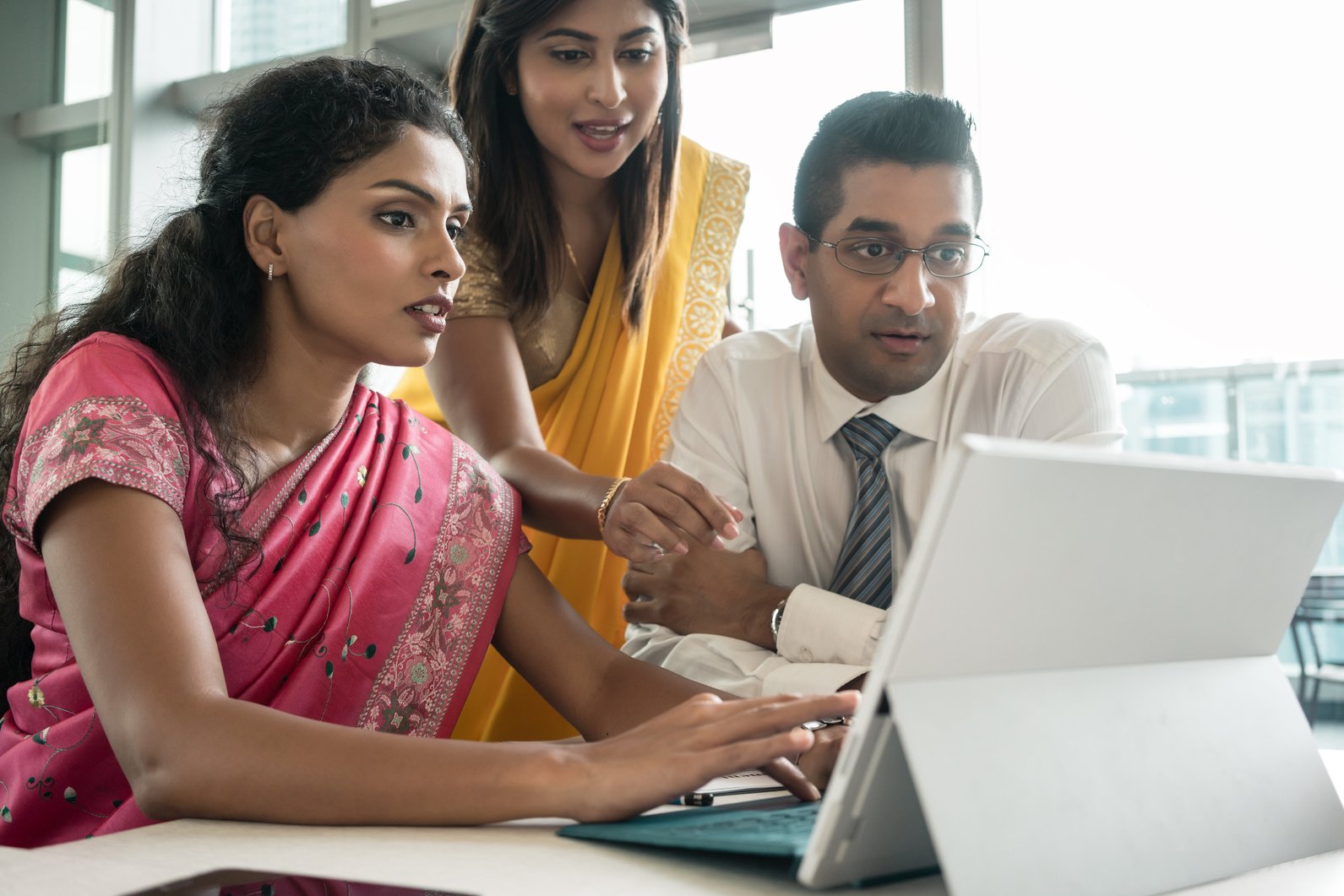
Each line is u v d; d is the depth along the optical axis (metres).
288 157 1.00
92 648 0.79
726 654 1.23
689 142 1.84
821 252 1.27
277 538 1.03
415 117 1.03
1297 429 2.24
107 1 3.36
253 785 0.70
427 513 1.14
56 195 3.41
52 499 0.85
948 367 1.39
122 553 0.82
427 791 0.68
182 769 0.71
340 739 0.71
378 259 1.00
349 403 1.13
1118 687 0.60
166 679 0.76
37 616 0.98
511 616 1.18
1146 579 0.58
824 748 0.86
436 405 1.68
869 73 2.49
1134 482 0.54
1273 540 0.64
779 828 0.61
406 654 1.10
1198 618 0.63
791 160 2.55
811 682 1.13
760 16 2.58
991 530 0.50
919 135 1.21
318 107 1.01
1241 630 0.67
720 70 2.62
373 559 1.09
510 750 0.70
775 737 0.66
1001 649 0.55
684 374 1.76
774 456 1.44
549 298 1.64
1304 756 0.68
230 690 1.00
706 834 0.61
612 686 1.09
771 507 1.44
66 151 3.41
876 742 0.52
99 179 3.36
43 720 0.98
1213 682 0.65
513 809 0.67
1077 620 0.57
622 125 1.56
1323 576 2.35
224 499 0.98
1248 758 0.64
